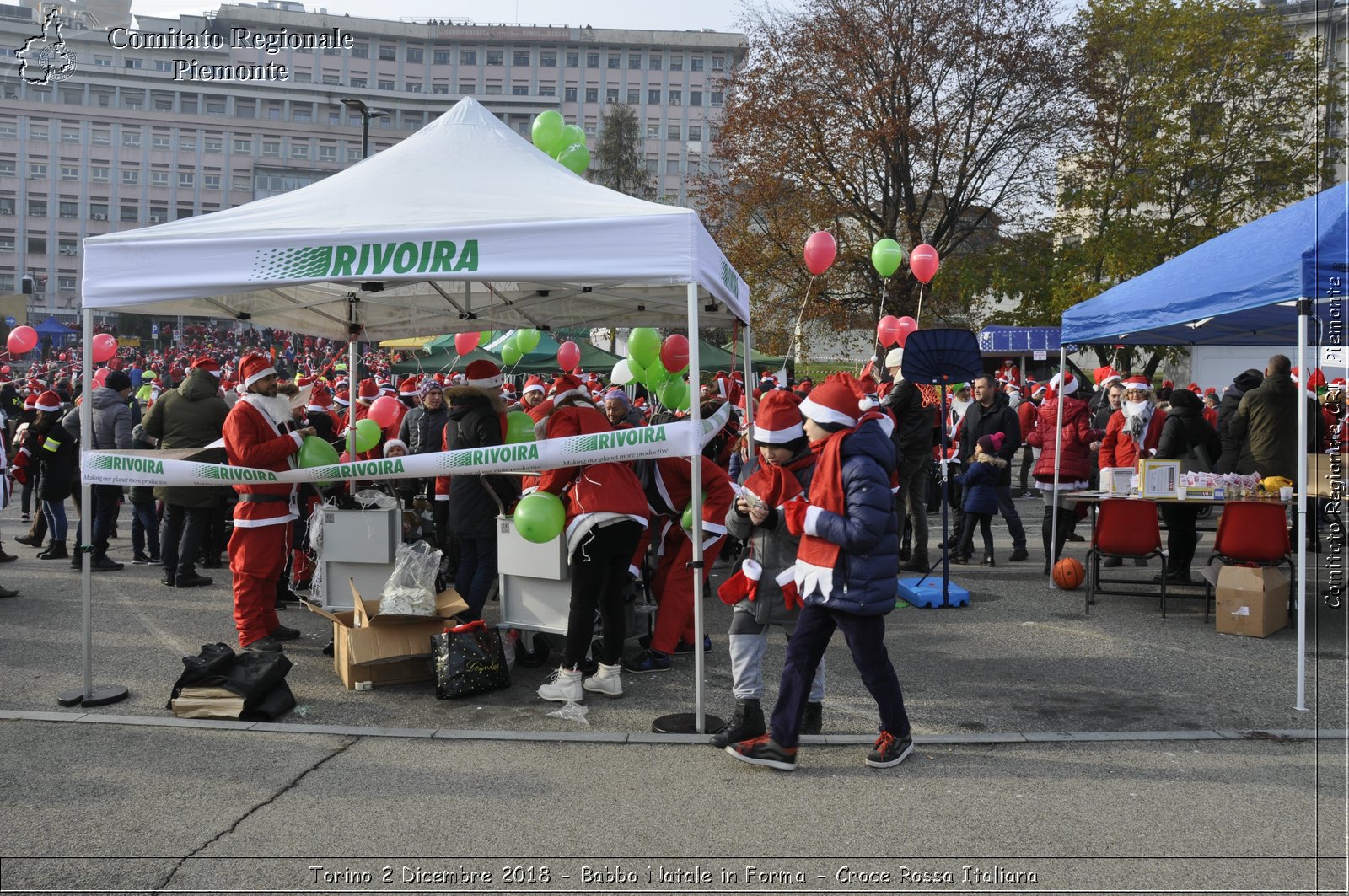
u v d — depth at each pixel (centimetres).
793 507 451
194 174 8750
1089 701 578
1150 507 795
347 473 576
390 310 884
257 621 666
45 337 4697
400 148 643
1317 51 2731
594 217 516
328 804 421
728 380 1211
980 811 418
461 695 576
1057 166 2920
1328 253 564
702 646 527
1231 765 472
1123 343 1002
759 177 2788
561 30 9006
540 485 582
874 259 884
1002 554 1142
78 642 696
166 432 895
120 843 382
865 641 457
